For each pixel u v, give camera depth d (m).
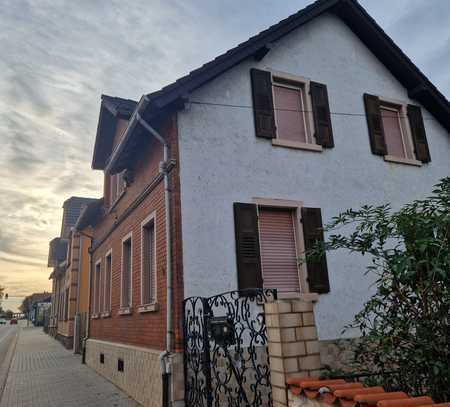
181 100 6.61
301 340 3.34
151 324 6.99
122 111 7.72
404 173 9.09
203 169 6.66
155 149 7.52
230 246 6.52
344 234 7.66
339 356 6.75
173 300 6.04
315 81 8.57
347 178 8.17
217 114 7.10
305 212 7.32
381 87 9.65
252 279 6.43
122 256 9.62
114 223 10.48
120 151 8.13
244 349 5.99
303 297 6.76
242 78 7.62
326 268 7.16
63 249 27.02
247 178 7.03
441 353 3.03
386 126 9.61
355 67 9.38
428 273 3.11
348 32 9.70
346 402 2.54
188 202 6.38
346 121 8.68
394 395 2.53
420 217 3.24
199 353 5.32
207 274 6.20
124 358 8.31
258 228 6.81
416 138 9.59
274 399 3.31
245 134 7.26
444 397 2.97
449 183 3.55
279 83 8.23
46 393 8.36
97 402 7.25
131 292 8.52
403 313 3.39
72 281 18.53
